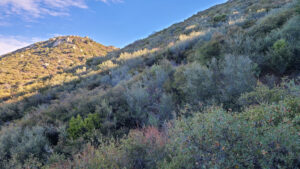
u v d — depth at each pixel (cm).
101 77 1304
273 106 234
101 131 482
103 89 964
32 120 680
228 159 170
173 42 1384
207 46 727
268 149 165
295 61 477
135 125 525
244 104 337
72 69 2334
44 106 993
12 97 1534
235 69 444
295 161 168
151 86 722
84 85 1266
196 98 468
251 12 1345
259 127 196
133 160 283
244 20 1082
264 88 327
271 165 162
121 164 267
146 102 594
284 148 167
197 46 980
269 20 741
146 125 484
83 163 278
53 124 611
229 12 1809
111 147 298
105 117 555
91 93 927
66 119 641
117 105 620
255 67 482
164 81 716
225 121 192
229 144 174
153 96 627
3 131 575
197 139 195
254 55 548
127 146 290
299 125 198
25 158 415
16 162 384
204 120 219
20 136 512
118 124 534
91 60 2414
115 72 1266
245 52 573
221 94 438
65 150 416
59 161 344
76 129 478
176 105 517
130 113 562
